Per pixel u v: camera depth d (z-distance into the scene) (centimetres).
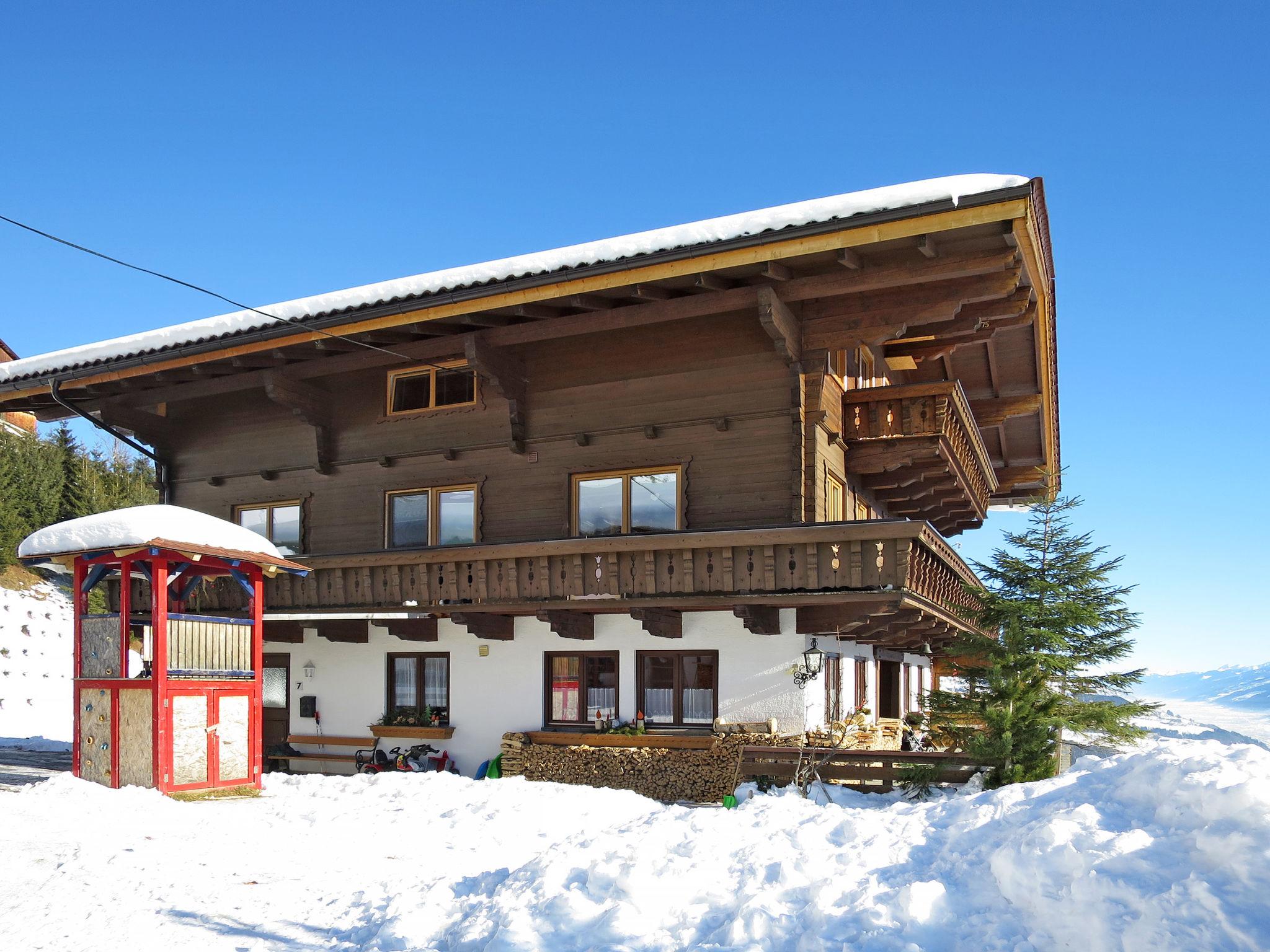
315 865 855
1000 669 1346
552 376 1739
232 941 636
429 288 1570
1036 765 1275
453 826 1057
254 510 2020
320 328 1658
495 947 570
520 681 1675
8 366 2000
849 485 1791
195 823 1035
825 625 1460
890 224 1295
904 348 1767
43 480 3334
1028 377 2117
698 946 541
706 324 1628
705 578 1421
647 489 1650
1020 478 2573
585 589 1493
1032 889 502
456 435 1811
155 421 2088
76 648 1328
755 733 1491
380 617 1652
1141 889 461
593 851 741
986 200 1231
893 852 636
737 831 774
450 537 1808
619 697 1608
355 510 1900
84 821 1014
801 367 1545
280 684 1905
